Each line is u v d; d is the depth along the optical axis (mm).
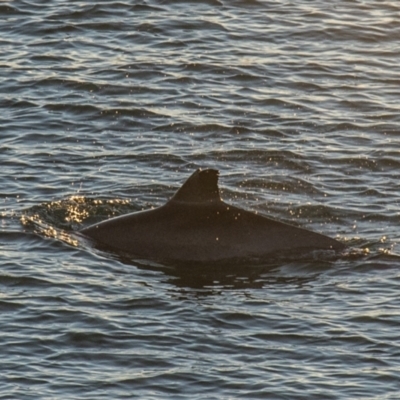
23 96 100750
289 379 55594
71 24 118250
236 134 94250
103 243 71750
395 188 83562
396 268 69500
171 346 58781
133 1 124500
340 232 75438
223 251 70625
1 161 86062
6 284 65438
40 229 73500
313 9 126625
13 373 55531
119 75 106125
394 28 122188
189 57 111062
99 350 58188
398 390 54719
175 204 72312
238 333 60375
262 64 110312
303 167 87500
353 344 59312
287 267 69375
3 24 118062
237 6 125688
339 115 99312
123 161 87625
